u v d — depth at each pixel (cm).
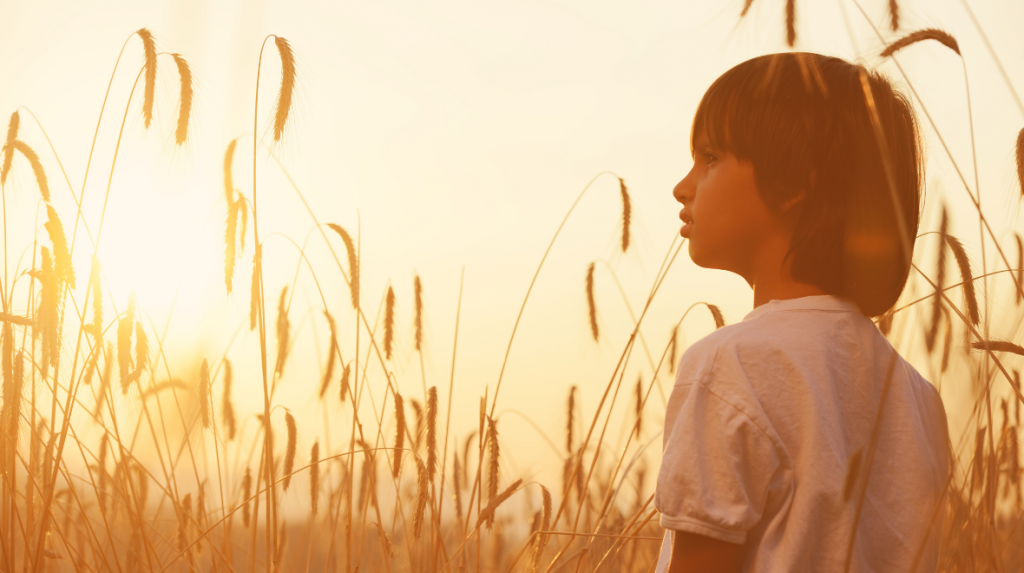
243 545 304
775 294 124
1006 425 215
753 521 103
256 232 262
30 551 253
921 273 139
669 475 106
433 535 264
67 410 255
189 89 259
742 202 125
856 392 115
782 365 110
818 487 104
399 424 289
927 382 138
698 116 133
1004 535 222
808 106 122
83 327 271
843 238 119
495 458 268
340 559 303
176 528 279
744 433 105
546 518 245
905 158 130
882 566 112
